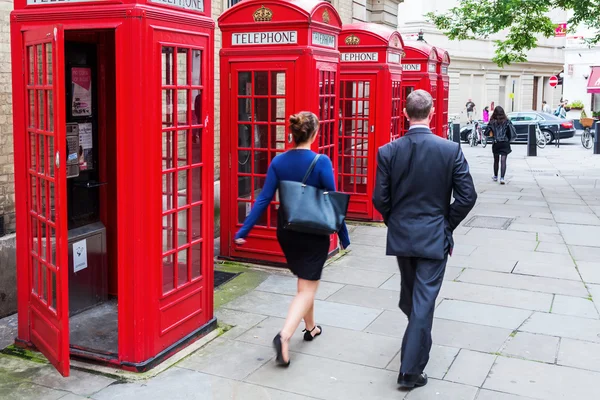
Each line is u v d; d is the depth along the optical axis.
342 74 9.62
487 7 15.47
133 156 4.26
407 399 4.13
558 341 5.12
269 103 7.05
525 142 26.95
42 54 4.30
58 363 4.35
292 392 4.21
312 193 4.43
